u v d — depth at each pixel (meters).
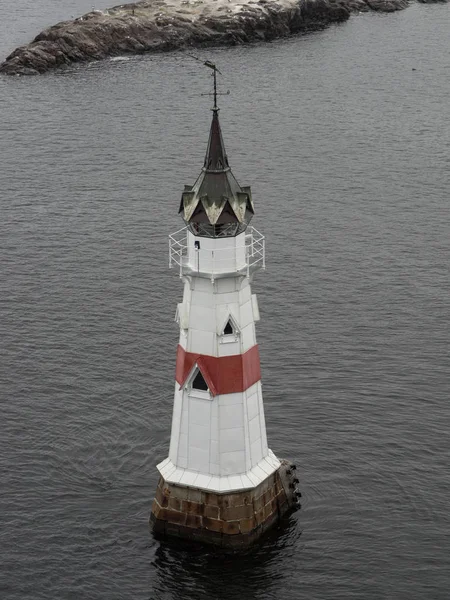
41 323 120.44
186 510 87.06
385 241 143.12
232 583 84.56
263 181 165.25
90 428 101.75
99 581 84.75
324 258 137.38
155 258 137.00
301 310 123.62
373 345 115.88
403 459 96.69
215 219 79.44
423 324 120.75
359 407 104.00
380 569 85.25
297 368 110.94
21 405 104.94
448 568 85.00
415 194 160.50
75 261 136.12
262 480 86.44
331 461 96.62
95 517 90.75
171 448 87.75
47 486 94.19
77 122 193.88
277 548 87.25
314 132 188.75
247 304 83.19
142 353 114.19
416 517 90.19
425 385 107.62
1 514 90.75
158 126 190.88
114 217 150.62
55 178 166.00
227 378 83.12
